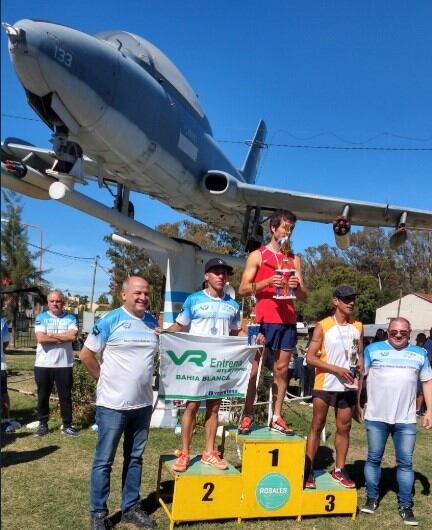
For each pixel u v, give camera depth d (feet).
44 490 14.74
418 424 28.91
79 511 13.35
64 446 19.25
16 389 30.78
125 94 23.59
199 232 95.71
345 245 34.27
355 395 15.02
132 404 12.30
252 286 14.19
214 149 32.89
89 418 23.44
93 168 31.01
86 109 21.98
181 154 28.40
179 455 13.85
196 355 13.41
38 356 20.84
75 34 21.44
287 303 14.76
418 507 15.28
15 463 17.13
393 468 19.08
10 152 25.73
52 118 22.04
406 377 14.33
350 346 14.85
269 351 15.03
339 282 162.40
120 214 23.38
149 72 26.68
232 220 37.63
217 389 13.79
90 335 12.37
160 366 13.14
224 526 13.03
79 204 21.16
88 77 21.65
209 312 14.10
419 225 38.42
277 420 14.88
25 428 21.93
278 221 14.70
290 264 14.40
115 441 12.25
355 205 34.83
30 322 65.10
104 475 12.10
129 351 12.28
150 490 15.26
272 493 13.56
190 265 28.04
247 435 14.23
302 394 35.42
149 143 25.62
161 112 26.20
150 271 88.79
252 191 32.83
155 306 72.13
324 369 14.75
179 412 24.30
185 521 12.91
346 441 14.96
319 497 13.97
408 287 201.46
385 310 155.94
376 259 207.21
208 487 13.03
